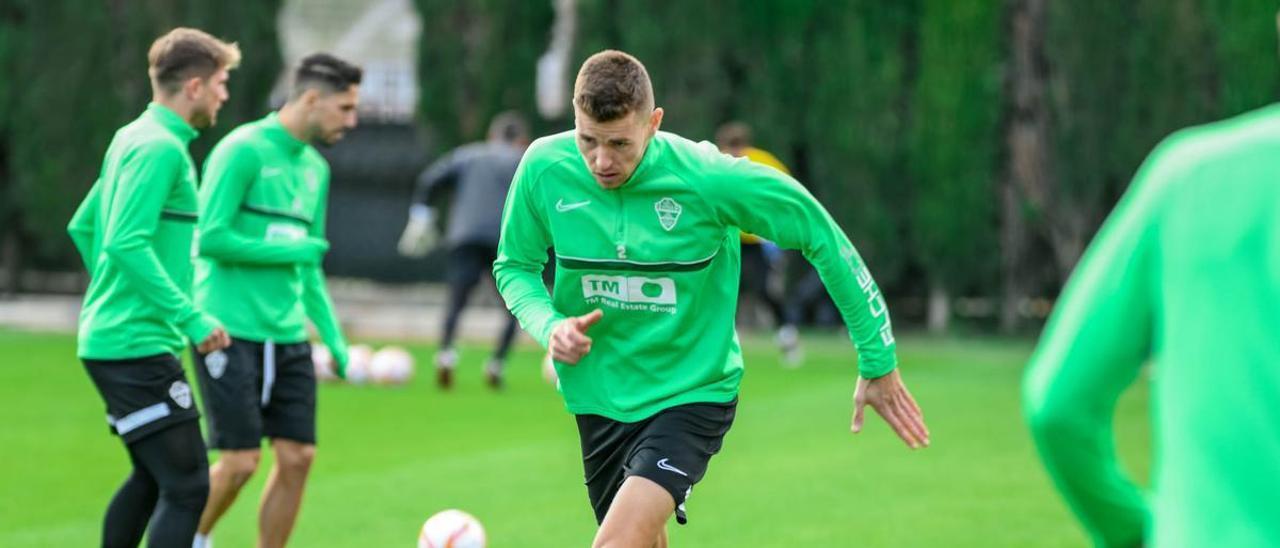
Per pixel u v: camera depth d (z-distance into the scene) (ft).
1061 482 22.04
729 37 163.63
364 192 179.42
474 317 179.93
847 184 164.25
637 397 43.21
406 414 104.37
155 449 49.88
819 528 67.51
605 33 166.40
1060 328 21.40
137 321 49.65
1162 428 20.88
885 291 172.04
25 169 170.71
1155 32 155.02
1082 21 157.17
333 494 74.74
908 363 140.67
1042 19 160.25
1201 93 154.71
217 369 56.03
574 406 44.39
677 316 42.50
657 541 45.52
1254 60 150.71
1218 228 19.95
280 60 168.86
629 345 43.11
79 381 117.80
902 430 41.83
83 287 181.57
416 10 169.58
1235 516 19.65
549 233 43.62
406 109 199.11
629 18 164.14
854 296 41.16
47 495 73.56
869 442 93.50
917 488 77.56
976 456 88.02
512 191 43.55
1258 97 151.12
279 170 59.00
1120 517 21.80
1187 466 20.18
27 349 138.41
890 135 163.22
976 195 161.58
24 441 89.71
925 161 162.71
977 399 114.93
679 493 41.45
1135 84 156.56
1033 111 161.27
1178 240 20.29
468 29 169.37
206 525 56.75
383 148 177.68
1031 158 161.58
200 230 56.75
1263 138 19.99
